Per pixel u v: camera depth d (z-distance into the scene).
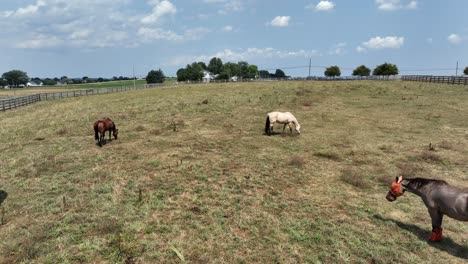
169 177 9.97
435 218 6.23
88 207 7.85
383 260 5.80
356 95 34.81
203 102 29.44
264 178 9.93
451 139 14.98
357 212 7.68
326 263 5.74
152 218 7.27
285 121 16.45
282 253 6.02
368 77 77.56
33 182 9.63
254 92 39.38
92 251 5.97
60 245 6.15
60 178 10.00
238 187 9.18
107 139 15.81
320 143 14.55
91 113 25.56
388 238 6.56
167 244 6.23
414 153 12.71
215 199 8.34
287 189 9.11
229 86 54.25
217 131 17.52
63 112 27.17
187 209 7.75
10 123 21.89
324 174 10.39
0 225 7.03
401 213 7.68
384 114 22.61
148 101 33.31
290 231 6.76
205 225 7.01
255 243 6.35
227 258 5.86
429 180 6.35
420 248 6.19
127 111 26.22
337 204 8.15
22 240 6.32
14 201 8.25
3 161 12.00
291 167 11.06
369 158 12.09
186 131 17.53
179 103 29.98
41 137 16.33
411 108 24.83
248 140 15.23
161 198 8.39
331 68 95.62
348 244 6.32
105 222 6.88
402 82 51.06
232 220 7.24
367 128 18.00
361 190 9.09
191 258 5.84
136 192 8.77
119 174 10.28
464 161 11.59
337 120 20.62
